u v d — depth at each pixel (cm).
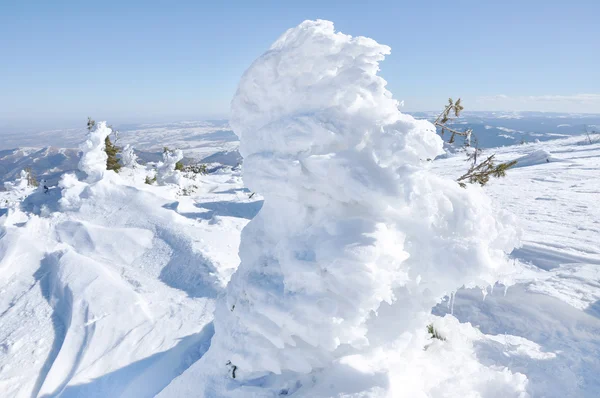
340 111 218
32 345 452
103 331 447
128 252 678
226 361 262
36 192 966
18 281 598
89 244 698
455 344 300
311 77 226
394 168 201
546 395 256
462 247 201
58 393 369
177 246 679
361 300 194
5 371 412
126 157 2011
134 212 822
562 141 3938
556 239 762
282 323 219
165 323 455
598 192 1339
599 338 361
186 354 379
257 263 256
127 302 496
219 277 561
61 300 535
